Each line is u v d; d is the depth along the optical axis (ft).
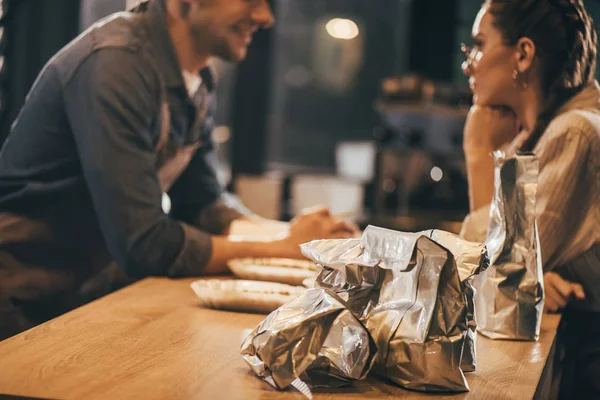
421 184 13.48
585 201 4.58
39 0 11.09
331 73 20.59
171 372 3.03
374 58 20.31
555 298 4.70
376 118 20.51
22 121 5.93
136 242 5.35
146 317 3.96
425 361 2.96
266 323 3.00
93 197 5.49
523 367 3.38
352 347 2.97
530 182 3.84
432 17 14.64
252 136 16.35
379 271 3.11
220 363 3.19
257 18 6.03
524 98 5.05
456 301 3.01
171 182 6.57
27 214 5.89
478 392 3.00
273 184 12.51
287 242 5.69
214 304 4.22
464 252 3.06
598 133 4.57
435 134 13.38
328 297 2.97
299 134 21.01
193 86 6.38
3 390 2.73
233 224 7.00
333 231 5.78
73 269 6.09
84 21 12.37
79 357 3.18
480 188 5.21
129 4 12.57
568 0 4.84
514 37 4.92
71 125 5.57
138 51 5.63
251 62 16.19
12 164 5.97
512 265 3.86
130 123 5.48
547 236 4.50
